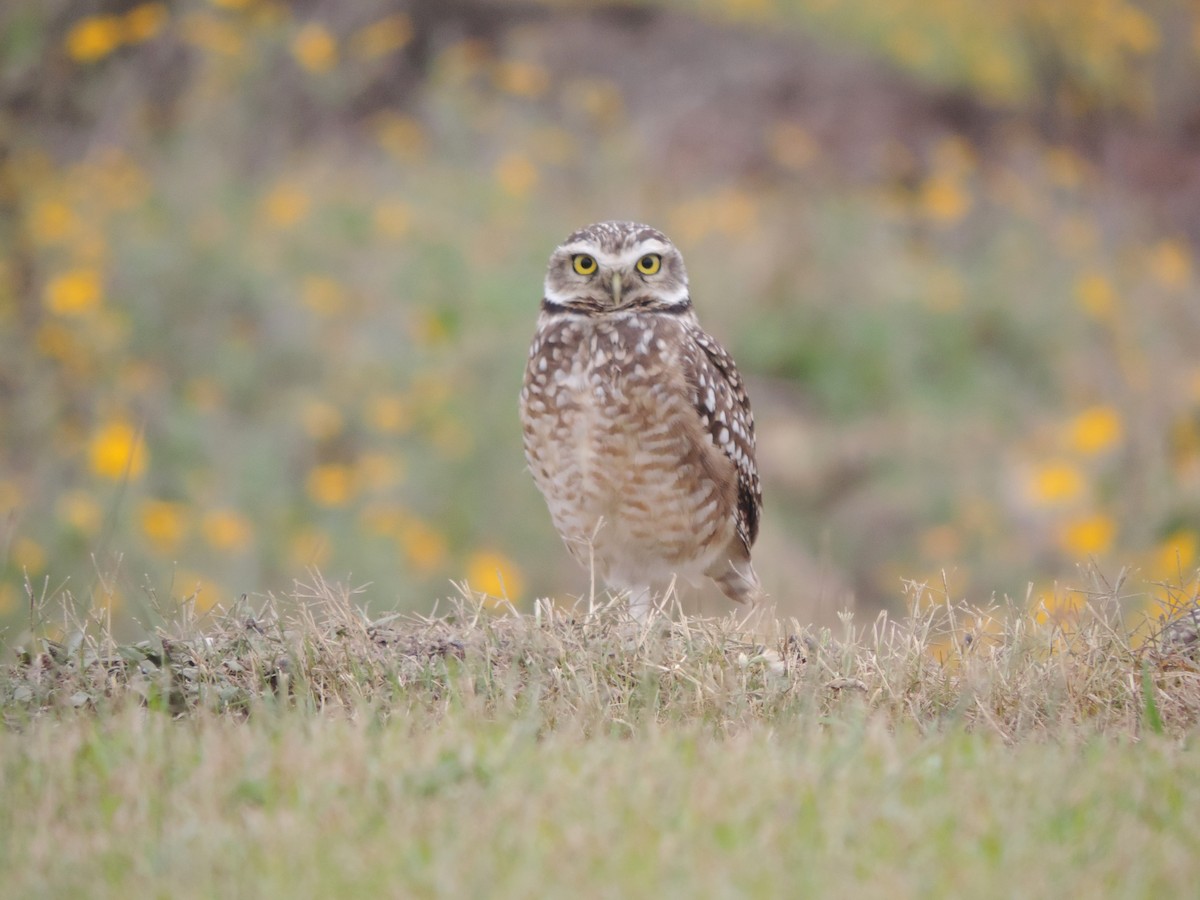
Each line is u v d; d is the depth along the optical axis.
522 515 18.50
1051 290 24.64
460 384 19.78
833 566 19.59
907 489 21.03
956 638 9.30
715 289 23.62
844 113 30.94
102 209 21.02
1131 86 34.97
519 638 9.01
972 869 6.07
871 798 6.70
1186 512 18.22
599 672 8.67
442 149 25.61
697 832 6.38
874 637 9.09
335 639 9.02
